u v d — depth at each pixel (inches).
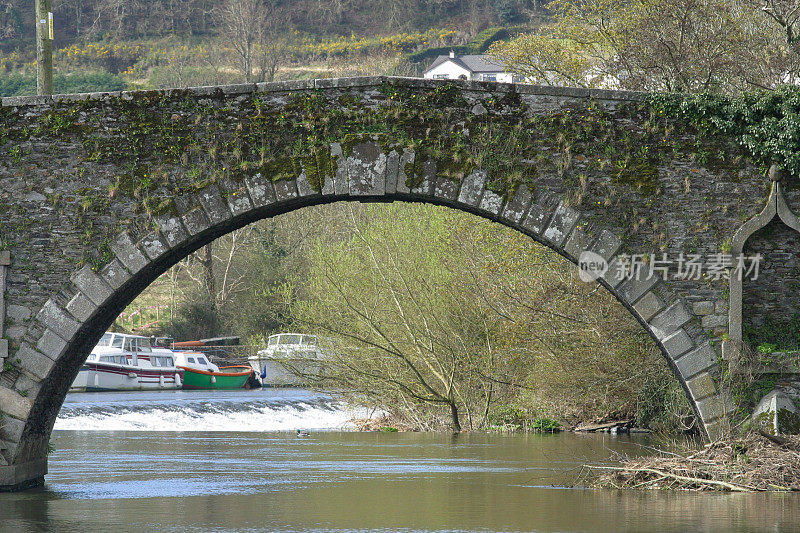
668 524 1248.2
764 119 1603.1
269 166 1610.5
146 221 1600.6
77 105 1612.9
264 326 4992.6
